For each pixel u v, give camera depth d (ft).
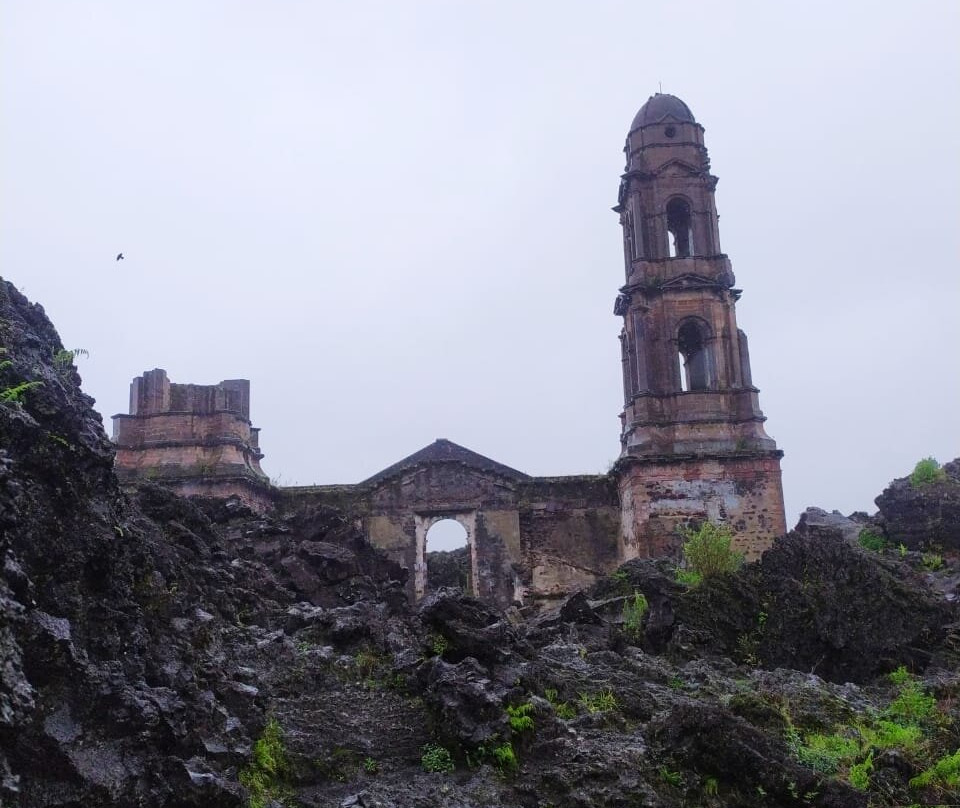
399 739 44.78
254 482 132.16
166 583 45.80
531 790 41.73
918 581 92.43
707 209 141.79
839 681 77.56
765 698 59.26
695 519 127.54
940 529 109.91
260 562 77.36
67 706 30.58
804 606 80.89
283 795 38.63
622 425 145.48
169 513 66.28
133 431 134.41
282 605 66.90
